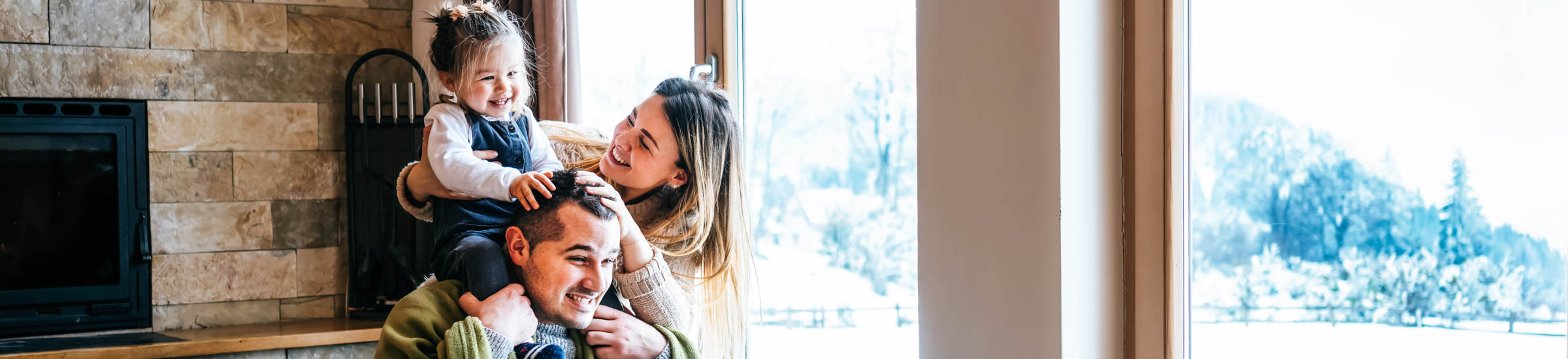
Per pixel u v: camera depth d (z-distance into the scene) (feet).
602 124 8.79
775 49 7.40
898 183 6.29
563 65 8.15
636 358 5.79
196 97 9.71
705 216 5.95
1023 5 4.30
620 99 8.77
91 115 9.32
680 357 5.88
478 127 5.77
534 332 5.64
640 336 5.82
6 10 8.98
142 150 9.51
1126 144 4.34
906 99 6.20
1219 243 4.19
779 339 7.43
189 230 9.71
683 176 5.95
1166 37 4.23
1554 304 2.98
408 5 10.39
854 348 6.75
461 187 5.70
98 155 9.39
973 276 4.75
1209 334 4.27
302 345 9.05
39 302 9.13
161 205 9.59
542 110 8.11
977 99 4.65
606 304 5.79
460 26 5.74
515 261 5.66
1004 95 4.45
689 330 5.97
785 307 7.38
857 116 6.62
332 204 10.27
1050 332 4.25
